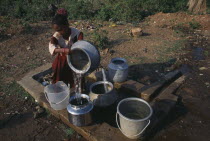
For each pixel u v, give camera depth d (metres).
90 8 10.95
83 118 3.35
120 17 9.65
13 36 7.46
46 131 3.69
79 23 8.95
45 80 4.95
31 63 5.74
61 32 3.57
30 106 4.24
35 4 11.48
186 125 3.79
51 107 3.92
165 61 5.71
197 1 11.21
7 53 6.29
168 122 3.86
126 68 4.46
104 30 7.80
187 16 9.27
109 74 4.59
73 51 3.49
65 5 11.62
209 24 8.43
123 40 7.11
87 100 3.54
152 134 3.59
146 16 10.18
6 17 9.00
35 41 7.16
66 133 3.62
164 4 11.34
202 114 4.03
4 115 4.03
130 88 4.39
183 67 5.51
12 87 4.75
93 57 3.29
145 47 6.55
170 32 7.88
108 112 3.98
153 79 4.95
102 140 3.21
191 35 7.61
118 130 3.38
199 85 4.79
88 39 7.11
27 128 3.75
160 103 4.04
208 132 3.66
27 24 8.29
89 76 4.93
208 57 6.00
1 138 3.56
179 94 4.52
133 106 3.49
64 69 4.02
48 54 6.26
